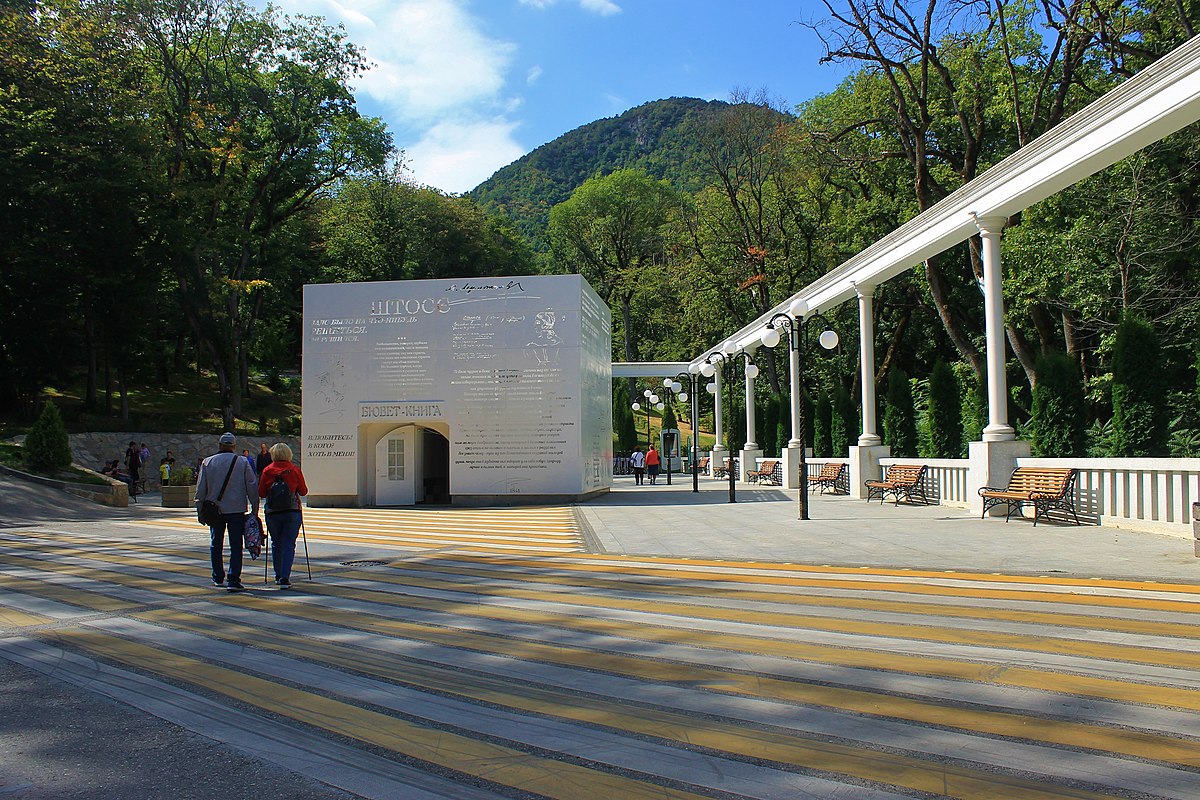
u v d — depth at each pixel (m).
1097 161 13.72
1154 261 22.31
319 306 25.45
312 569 11.62
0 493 22.77
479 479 24.80
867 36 26.36
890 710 4.89
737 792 3.84
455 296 25.11
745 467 36.84
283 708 5.28
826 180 40.28
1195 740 4.30
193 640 7.23
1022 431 22.69
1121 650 6.00
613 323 70.50
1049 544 11.77
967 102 31.36
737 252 45.69
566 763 4.25
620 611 8.00
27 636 7.47
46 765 4.36
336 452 25.17
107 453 32.88
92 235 33.31
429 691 5.57
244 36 38.91
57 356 34.09
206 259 40.38
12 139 30.36
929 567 10.02
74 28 32.03
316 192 46.91
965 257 33.62
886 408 26.92
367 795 3.92
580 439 24.66
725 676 5.69
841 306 41.47
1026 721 4.64
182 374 51.06
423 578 10.55
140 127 34.25
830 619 7.30
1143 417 16.77
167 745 4.65
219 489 9.77
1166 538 12.02
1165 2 22.91
